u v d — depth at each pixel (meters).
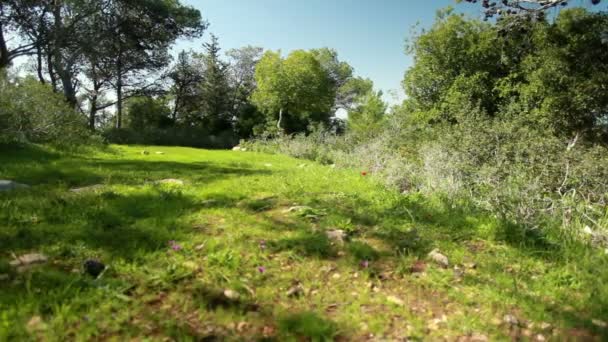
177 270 2.82
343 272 3.03
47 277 2.55
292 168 10.34
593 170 5.50
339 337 2.17
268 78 30.55
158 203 4.80
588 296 2.73
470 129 7.40
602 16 12.77
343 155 14.06
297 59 30.67
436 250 3.48
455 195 5.46
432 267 3.15
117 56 30.34
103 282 2.55
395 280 2.94
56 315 2.15
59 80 30.12
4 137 11.20
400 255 3.41
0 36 21.50
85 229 3.58
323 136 21.72
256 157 15.83
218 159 13.37
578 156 6.01
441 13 18.36
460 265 3.27
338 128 44.50
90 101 34.88
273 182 6.92
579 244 3.72
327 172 9.08
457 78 16.86
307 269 3.05
